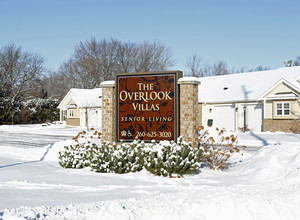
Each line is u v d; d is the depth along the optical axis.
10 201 6.45
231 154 14.62
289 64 36.16
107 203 6.16
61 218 5.14
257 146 19.98
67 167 11.73
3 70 62.31
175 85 11.88
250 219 5.61
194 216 5.64
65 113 54.66
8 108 53.47
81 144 12.65
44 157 14.61
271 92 30.11
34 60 63.72
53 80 80.75
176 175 10.15
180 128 11.85
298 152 10.76
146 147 10.75
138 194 7.39
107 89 13.12
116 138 12.68
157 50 64.50
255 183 9.09
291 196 6.54
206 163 11.88
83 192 7.56
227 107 33.91
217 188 8.04
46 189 7.84
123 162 10.72
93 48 65.75
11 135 33.56
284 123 28.86
